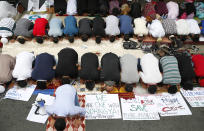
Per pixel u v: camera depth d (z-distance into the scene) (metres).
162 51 4.66
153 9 5.49
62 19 5.68
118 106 3.67
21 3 6.00
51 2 5.93
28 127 3.36
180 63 4.01
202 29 5.20
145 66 3.83
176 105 3.75
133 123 3.48
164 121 3.53
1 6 5.30
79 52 4.74
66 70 3.71
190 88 3.96
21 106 3.65
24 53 3.98
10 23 4.94
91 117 3.50
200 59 4.13
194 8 5.64
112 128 3.40
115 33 4.82
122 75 3.73
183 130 3.44
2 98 3.76
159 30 4.84
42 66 3.71
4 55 4.00
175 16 5.59
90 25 5.07
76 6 5.68
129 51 4.84
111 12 5.73
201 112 3.70
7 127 3.36
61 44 4.92
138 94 3.89
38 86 3.73
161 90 3.99
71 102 3.07
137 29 4.95
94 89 3.94
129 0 6.13
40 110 3.55
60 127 2.83
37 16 5.72
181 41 4.85
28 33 4.85
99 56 4.66
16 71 3.74
